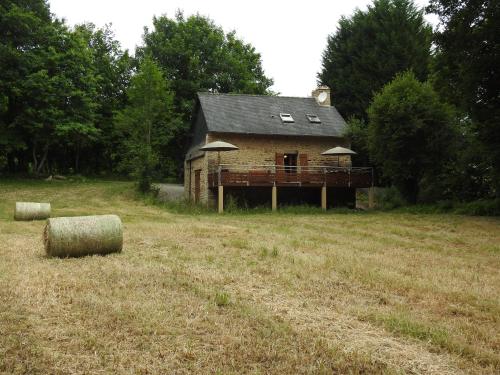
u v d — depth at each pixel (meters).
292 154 24.52
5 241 10.00
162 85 28.55
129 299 5.29
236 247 9.77
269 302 5.48
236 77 37.12
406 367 3.79
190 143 28.50
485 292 6.38
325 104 27.22
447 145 21.11
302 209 21.97
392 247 10.81
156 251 9.00
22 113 30.95
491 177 20.00
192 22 37.53
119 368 3.51
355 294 6.06
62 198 24.34
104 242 8.38
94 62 40.03
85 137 34.75
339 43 32.59
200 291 5.72
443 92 18.83
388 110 21.11
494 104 18.06
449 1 17.23
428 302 5.78
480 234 13.73
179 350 3.85
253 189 24.00
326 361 3.79
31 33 31.28
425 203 22.88
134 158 27.52
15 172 34.78
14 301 5.07
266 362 3.74
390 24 29.95
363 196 28.91
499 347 4.32
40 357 3.67
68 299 5.20
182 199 25.64
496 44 16.84
